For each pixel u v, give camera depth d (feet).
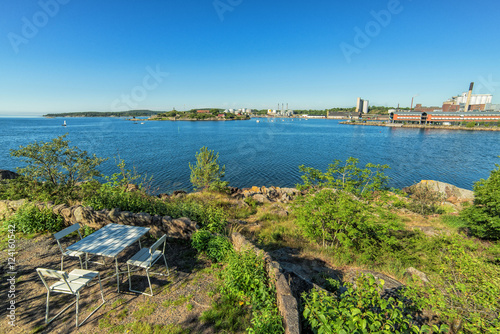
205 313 14.43
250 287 15.89
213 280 17.88
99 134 298.35
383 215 30.66
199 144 219.61
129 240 17.30
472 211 38.17
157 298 15.79
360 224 29.53
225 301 15.52
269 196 68.39
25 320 13.57
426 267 25.64
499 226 33.50
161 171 112.68
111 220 24.76
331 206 29.96
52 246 21.85
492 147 216.54
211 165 65.00
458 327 14.29
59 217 24.95
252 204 56.34
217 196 56.49
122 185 36.81
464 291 13.98
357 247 30.71
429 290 15.23
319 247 30.53
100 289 15.02
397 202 32.65
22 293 15.69
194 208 29.37
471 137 306.55
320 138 296.30
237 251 20.67
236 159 152.25
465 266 16.83
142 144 211.00
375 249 29.68
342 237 29.01
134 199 28.45
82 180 38.73
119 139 245.86
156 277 18.07
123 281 17.47
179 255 21.29
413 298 15.61
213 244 21.21
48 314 14.07
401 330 12.10
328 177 33.73
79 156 37.65
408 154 179.11
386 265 26.08
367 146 223.10
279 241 31.89
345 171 37.09
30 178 34.06
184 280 17.79
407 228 42.19
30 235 23.66
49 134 278.87
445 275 17.13
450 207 64.03
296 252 28.12
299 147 213.05
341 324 10.96
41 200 30.53
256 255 18.43
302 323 13.07
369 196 33.53
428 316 15.78
